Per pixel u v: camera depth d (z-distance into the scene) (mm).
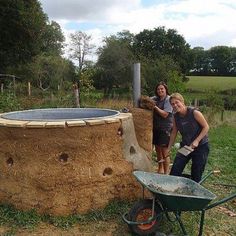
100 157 3273
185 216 3334
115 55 23453
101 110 4160
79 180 3166
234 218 3441
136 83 4492
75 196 3170
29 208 3160
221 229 3174
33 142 3170
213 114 12039
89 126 3211
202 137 3281
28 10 17516
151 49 34094
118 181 3367
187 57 34844
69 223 3076
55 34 32125
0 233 2936
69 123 3148
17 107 8945
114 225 3090
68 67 24297
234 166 5426
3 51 17578
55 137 3152
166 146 4156
